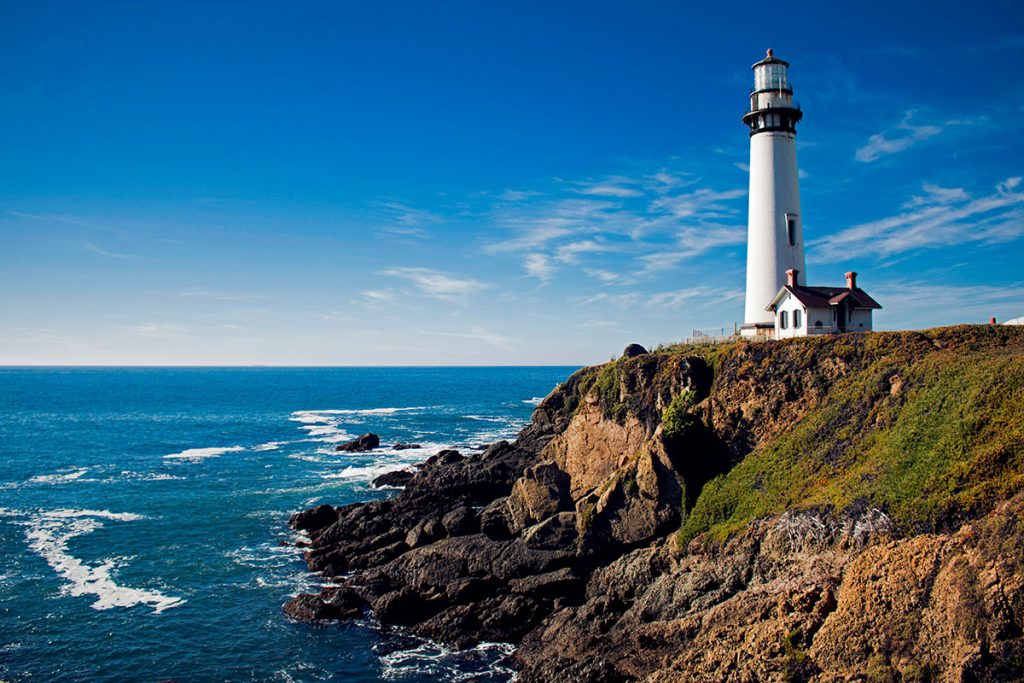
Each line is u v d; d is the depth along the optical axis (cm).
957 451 2788
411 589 3847
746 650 2533
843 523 2891
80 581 4153
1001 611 2112
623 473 3919
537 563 3875
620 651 2977
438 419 13088
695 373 4431
